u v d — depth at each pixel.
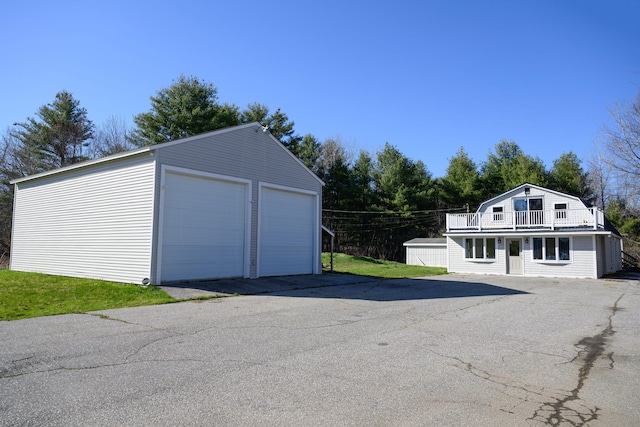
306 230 19.70
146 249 13.42
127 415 3.86
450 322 8.91
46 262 17.72
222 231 15.68
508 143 48.72
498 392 4.68
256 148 17.19
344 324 8.48
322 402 4.26
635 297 14.51
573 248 24.45
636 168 28.55
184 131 32.75
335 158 47.59
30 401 4.17
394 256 47.00
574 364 5.88
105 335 7.17
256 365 5.51
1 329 7.61
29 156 34.16
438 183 48.59
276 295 13.13
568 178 43.00
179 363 5.55
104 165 15.38
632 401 4.46
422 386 4.81
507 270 26.53
